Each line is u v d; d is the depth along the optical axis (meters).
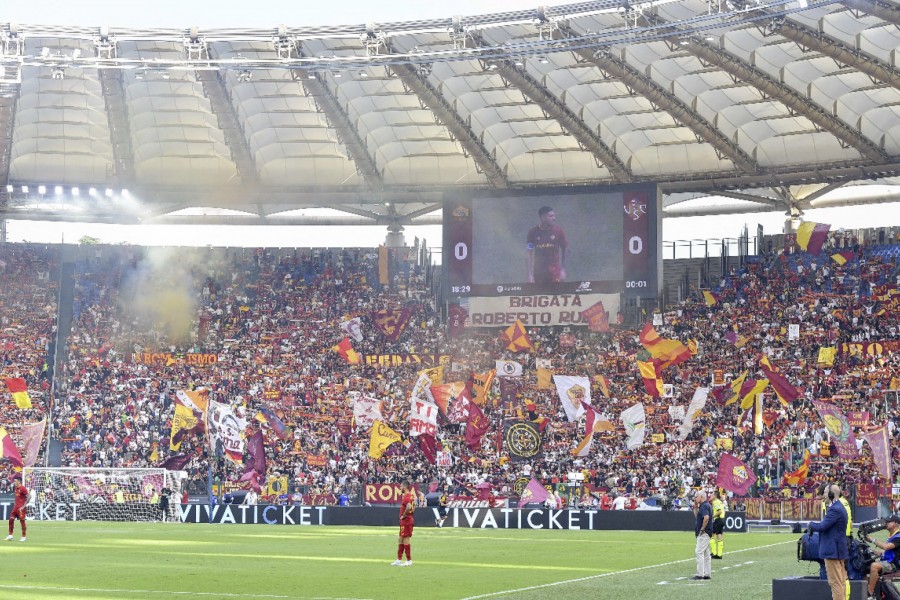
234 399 85.50
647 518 54.88
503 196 84.44
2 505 64.75
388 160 84.75
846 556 21.28
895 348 77.00
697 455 72.69
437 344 89.38
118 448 80.88
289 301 93.75
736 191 90.00
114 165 84.31
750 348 81.62
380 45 70.62
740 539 49.16
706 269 89.94
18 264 93.75
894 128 72.06
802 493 63.25
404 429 81.12
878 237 85.81
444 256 85.19
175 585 27.61
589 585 28.41
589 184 83.81
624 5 61.78
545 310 83.81
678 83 71.69
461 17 65.50
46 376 87.31
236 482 73.31
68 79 74.31
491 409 80.38
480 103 77.44
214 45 71.81
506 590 27.09
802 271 86.19
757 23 61.62
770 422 72.31
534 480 61.78
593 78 73.62
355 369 88.00
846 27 62.75
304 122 80.38
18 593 25.25
